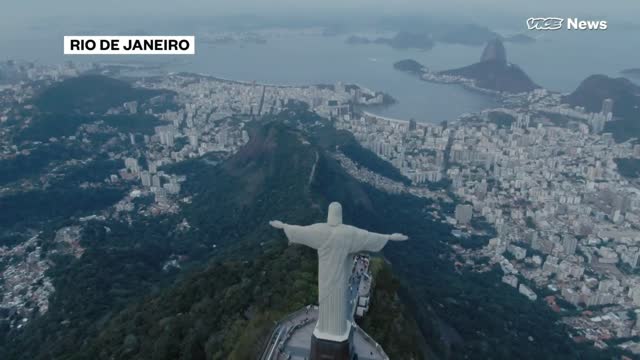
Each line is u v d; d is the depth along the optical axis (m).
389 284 89.94
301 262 91.56
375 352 64.19
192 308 87.44
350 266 56.38
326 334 57.44
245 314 78.88
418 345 81.69
